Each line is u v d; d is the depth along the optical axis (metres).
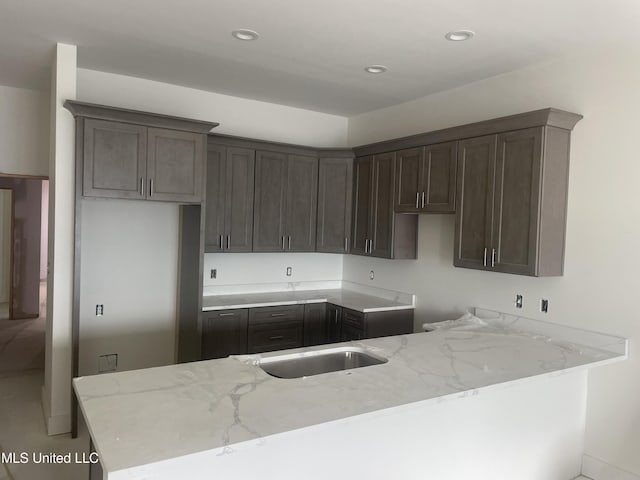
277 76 3.94
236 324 4.21
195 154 3.71
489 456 2.56
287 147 4.57
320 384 2.13
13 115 4.39
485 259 3.29
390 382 2.18
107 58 3.63
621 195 2.88
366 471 2.10
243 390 2.02
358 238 4.55
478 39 2.99
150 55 3.53
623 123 2.88
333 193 4.69
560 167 3.07
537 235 2.98
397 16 2.70
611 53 2.95
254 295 4.76
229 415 1.76
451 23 2.76
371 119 5.01
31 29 3.05
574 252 3.11
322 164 4.72
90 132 3.31
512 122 3.11
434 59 3.37
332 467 2.01
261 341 4.35
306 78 3.96
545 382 2.80
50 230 3.62
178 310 4.40
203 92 4.47
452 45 3.10
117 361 4.17
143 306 4.27
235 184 4.32
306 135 5.09
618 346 2.87
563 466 2.96
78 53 3.52
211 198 4.21
